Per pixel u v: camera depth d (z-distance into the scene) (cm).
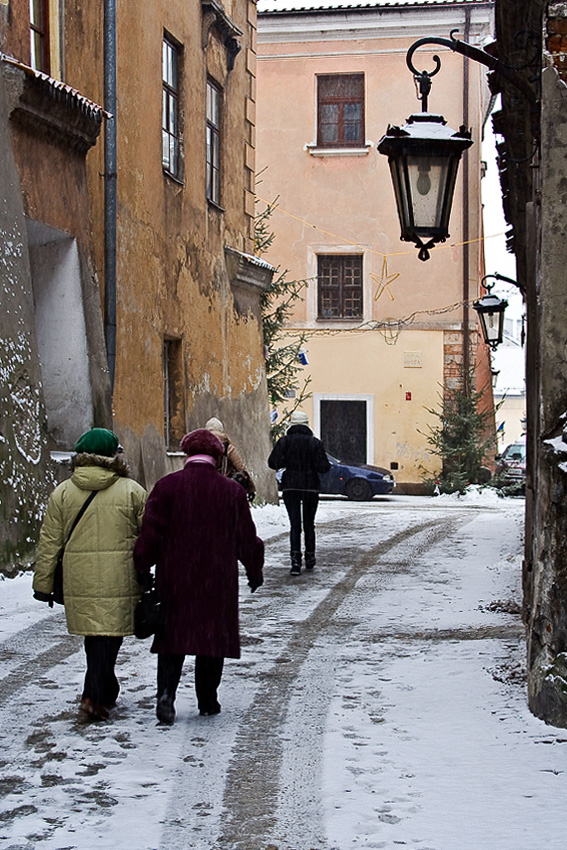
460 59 3469
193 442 640
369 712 635
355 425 3503
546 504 615
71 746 562
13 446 1084
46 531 620
